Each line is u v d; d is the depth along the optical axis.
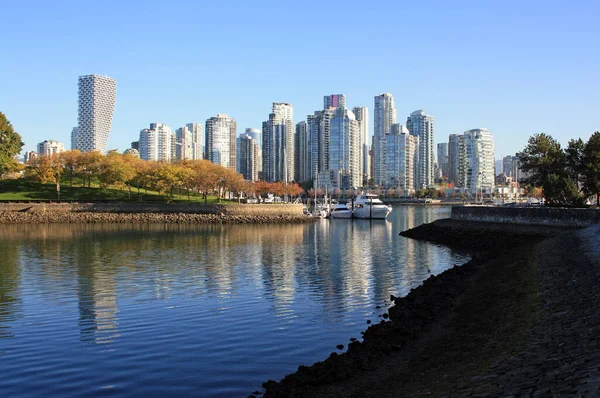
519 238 82.44
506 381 18.28
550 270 39.56
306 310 37.72
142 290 45.12
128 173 164.88
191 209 156.00
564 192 106.75
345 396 20.61
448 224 108.06
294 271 56.69
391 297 41.41
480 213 106.50
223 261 64.56
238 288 46.28
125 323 34.19
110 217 145.25
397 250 79.44
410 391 19.95
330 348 28.81
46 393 22.64
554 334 23.06
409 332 29.34
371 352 26.19
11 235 101.25
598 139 111.69
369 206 171.25
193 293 43.91
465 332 28.27
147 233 108.94
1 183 171.25
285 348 28.81
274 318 35.41
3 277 51.62
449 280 45.72
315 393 21.12
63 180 184.25
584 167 112.06
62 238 95.31
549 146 123.19
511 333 25.36
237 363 26.39
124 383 23.75
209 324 33.88
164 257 68.19
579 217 82.56
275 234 110.00
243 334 31.59
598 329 21.92
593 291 29.08
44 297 42.06
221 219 149.50
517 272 43.31
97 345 29.38
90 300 40.97
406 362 24.69
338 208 181.00
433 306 35.59
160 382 23.88
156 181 167.50
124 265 60.34
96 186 184.75
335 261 65.62
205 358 27.16
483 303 34.72
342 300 41.22
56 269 56.97
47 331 32.16
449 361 23.33
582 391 15.63
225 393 22.58
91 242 88.00
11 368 25.67
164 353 27.97
